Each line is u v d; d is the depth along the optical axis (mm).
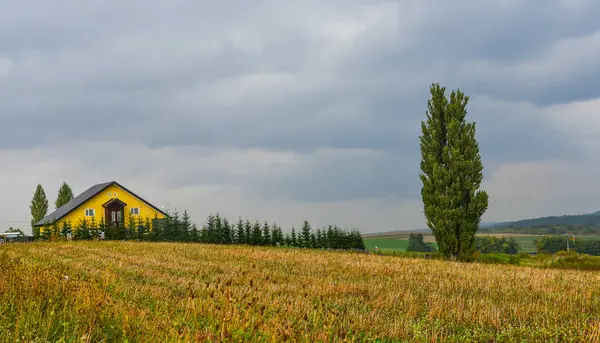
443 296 16156
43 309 10492
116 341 9016
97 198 70375
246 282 17797
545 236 99375
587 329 12000
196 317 10211
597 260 41094
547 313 14008
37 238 65375
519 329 11961
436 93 45688
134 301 12047
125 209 72312
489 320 12977
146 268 22156
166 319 9938
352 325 10758
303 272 23094
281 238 63844
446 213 42750
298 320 10500
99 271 18938
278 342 8477
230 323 8992
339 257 32312
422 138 46125
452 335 11531
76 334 8820
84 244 41875
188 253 32688
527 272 25953
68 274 15383
